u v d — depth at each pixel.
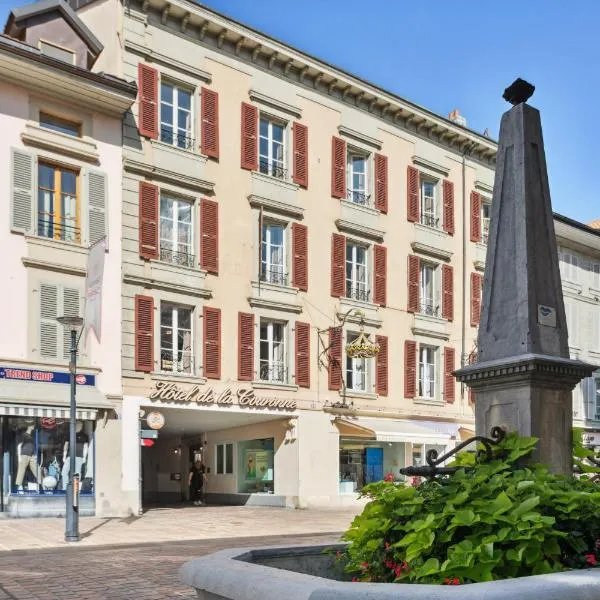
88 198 22.38
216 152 25.53
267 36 26.95
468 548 3.81
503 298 6.21
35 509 20.44
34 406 20.22
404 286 30.97
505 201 6.41
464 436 31.42
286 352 26.92
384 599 2.99
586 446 6.21
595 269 40.50
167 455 34.97
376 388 29.34
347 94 29.83
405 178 31.69
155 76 24.28
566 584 3.16
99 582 10.20
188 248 24.91
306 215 27.97
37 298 20.95
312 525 20.00
